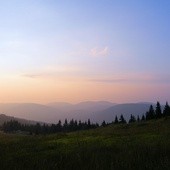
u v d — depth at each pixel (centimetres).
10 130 17262
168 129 4762
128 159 1805
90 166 1661
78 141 3609
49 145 3262
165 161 1588
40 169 1680
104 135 4541
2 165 1864
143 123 6444
